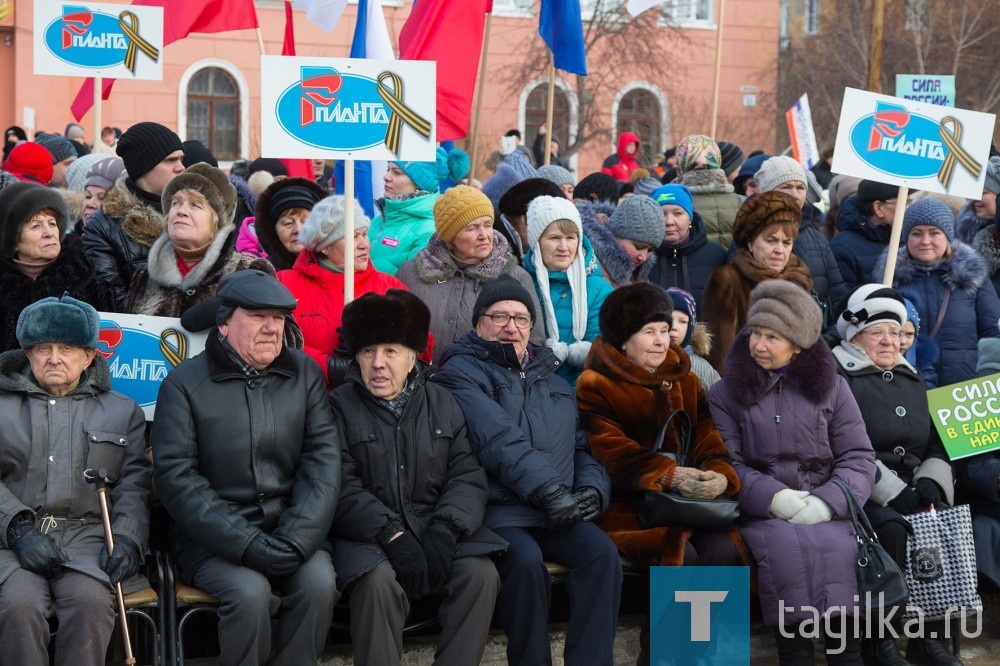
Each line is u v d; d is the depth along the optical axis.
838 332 5.81
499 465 4.91
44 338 4.47
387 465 4.79
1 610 4.14
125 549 4.38
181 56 24.52
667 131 26.78
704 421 5.39
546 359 5.29
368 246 5.47
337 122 5.14
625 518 5.27
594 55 26.22
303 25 24.53
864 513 5.16
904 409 5.60
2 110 23.09
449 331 5.60
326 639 4.94
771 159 6.86
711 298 6.12
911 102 5.95
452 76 7.33
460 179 8.75
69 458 4.51
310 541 4.47
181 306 5.16
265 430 4.59
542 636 4.75
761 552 5.09
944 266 6.60
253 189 7.67
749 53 27.69
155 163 5.59
